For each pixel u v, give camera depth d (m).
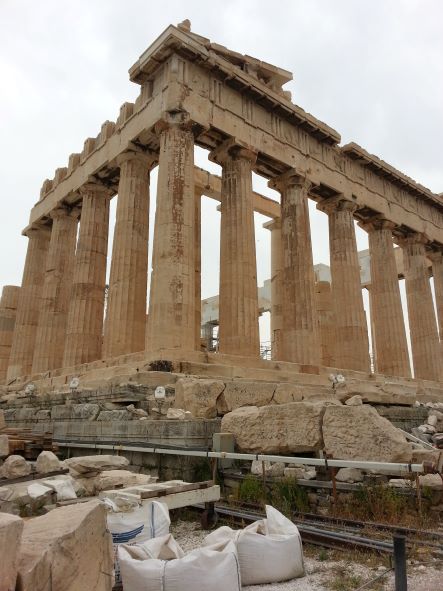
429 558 4.96
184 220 16.44
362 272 39.78
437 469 5.86
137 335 18.03
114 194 24.14
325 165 23.44
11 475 7.48
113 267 18.73
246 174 19.52
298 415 8.16
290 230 21.20
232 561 4.13
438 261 32.25
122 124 20.61
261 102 20.91
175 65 17.95
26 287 27.52
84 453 10.52
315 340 19.84
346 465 6.23
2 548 2.61
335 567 4.95
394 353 24.70
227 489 7.99
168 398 11.66
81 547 3.28
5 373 30.45
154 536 5.20
